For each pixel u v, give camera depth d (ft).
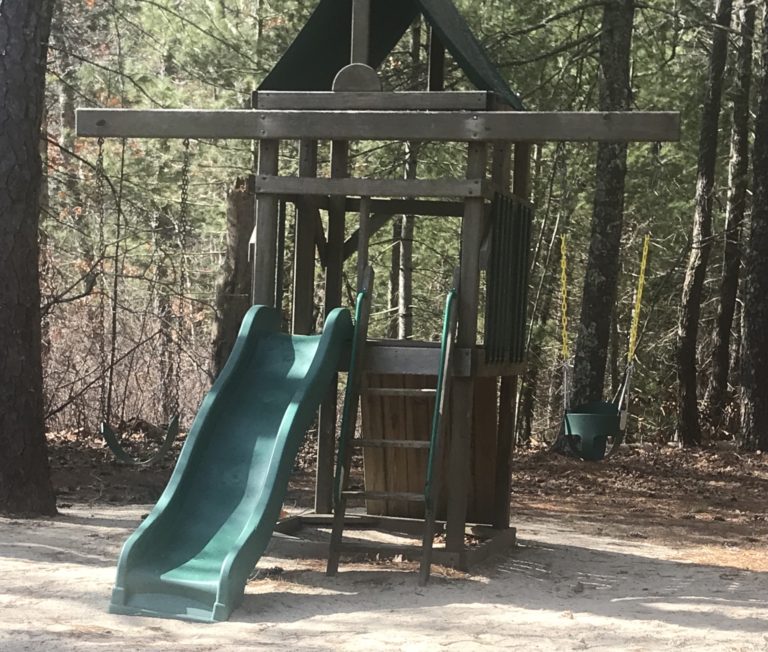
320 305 67.36
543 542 30.37
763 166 55.06
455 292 24.70
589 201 65.05
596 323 51.13
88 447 44.91
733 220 64.34
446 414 24.41
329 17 27.45
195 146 67.72
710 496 42.68
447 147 56.80
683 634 19.48
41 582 21.75
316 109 25.90
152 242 73.31
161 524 20.95
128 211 68.44
